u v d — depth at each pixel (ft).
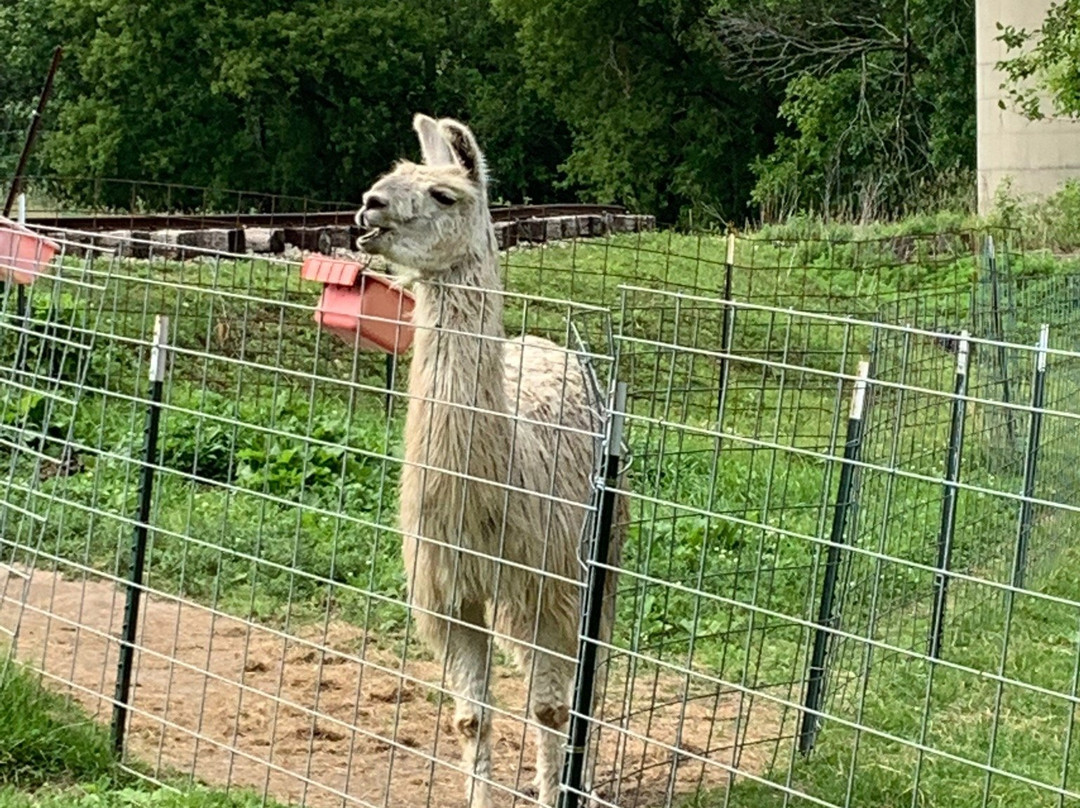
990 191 78.23
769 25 106.63
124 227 47.26
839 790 18.22
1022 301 36.42
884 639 21.93
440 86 122.31
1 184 111.34
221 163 113.09
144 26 106.63
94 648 21.76
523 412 17.97
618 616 23.08
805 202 99.50
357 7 112.06
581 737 15.35
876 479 22.27
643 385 32.81
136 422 29.37
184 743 19.27
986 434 25.86
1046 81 60.95
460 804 18.17
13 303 27.99
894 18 101.55
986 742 19.70
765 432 30.42
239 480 28.27
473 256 17.51
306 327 34.63
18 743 17.97
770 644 23.03
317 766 18.95
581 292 46.83
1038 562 26.58
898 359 24.27
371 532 26.32
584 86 117.50
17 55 116.98
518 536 17.26
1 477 26.22
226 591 24.32
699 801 18.17
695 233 73.97
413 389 17.37
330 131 117.08
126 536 25.32
